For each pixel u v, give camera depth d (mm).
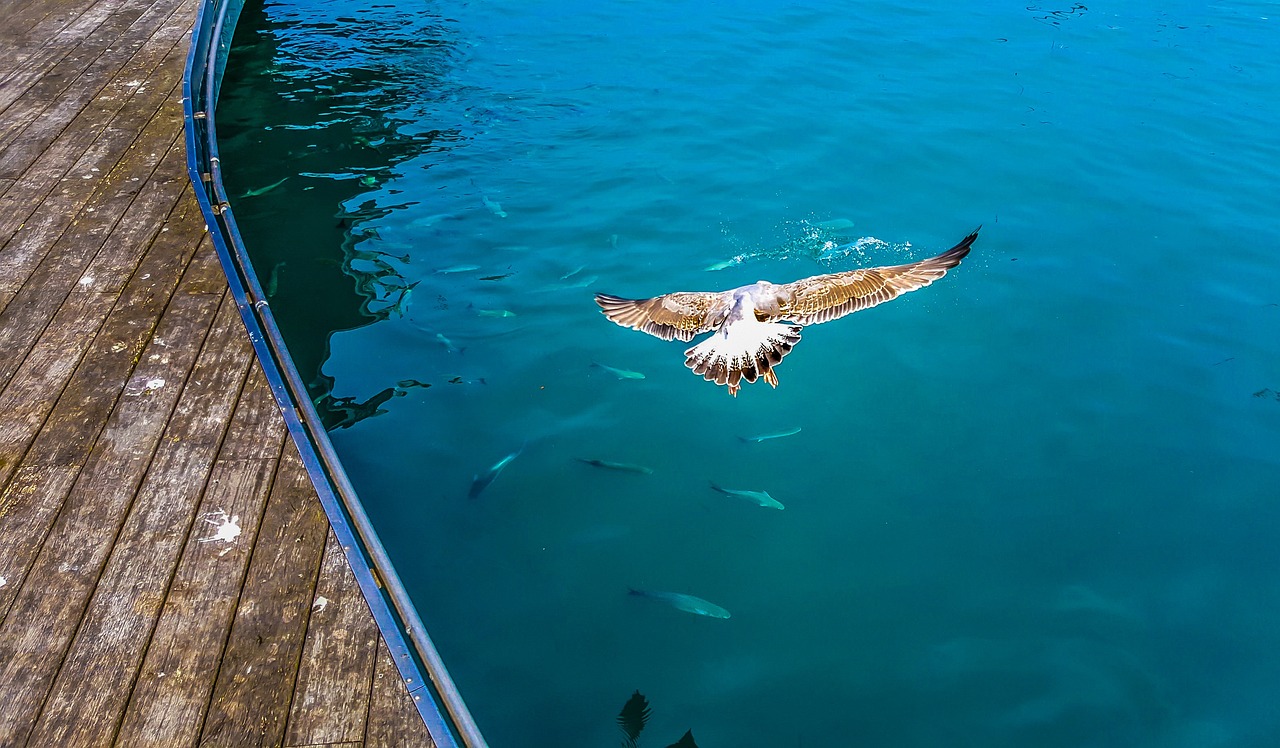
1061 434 8289
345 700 4941
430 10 18359
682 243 10930
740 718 6086
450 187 12305
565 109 14352
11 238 9117
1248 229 11102
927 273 3662
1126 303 9867
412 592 6824
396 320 9773
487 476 7754
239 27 17297
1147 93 14453
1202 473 7879
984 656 6461
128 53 13461
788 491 7742
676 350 9406
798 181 12148
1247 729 6020
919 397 8719
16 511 6086
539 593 6879
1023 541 7305
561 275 10484
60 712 4859
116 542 5875
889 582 6988
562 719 6039
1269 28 17016
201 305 8250
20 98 11992
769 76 15156
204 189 9648
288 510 6148
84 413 6973
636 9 18156
